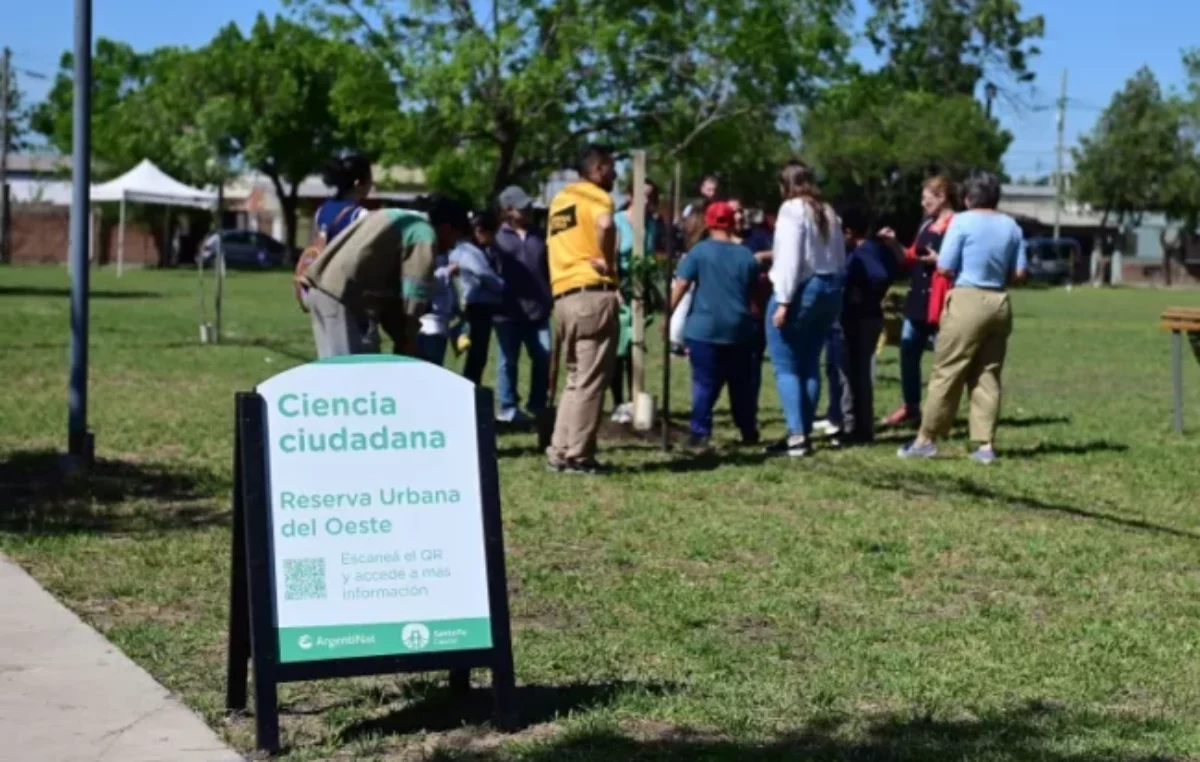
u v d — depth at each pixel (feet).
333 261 27.58
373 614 17.20
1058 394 58.18
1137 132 237.66
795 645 21.85
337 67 142.82
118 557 26.58
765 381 59.98
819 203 38.11
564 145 130.41
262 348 71.51
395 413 17.52
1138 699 19.58
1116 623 23.30
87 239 35.29
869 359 42.34
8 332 77.25
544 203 138.31
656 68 126.11
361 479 17.31
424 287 27.32
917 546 28.71
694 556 27.66
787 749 17.33
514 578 25.63
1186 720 18.63
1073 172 252.01
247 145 213.46
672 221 40.37
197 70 209.56
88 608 23.30
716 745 17.46
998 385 39.14
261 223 269.03
